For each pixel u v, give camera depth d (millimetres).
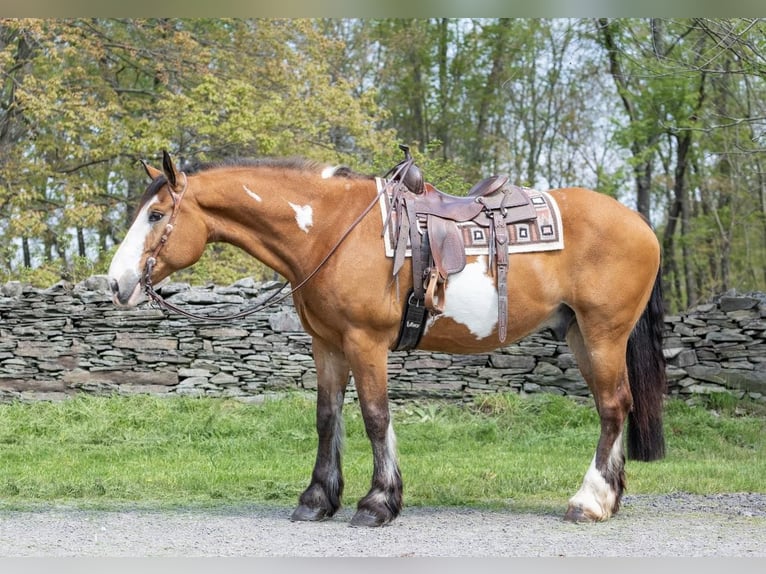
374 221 5246
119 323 11102
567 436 9750
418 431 9867
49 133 16781
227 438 9477
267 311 11148
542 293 5418
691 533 5039
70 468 7633
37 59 15742
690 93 18266
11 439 9211
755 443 9570
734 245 22797
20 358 11086
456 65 24188
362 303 5148
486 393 10930
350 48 23047
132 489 6582
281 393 10922
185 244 5238
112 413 10102
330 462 5523
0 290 11219
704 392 10812
